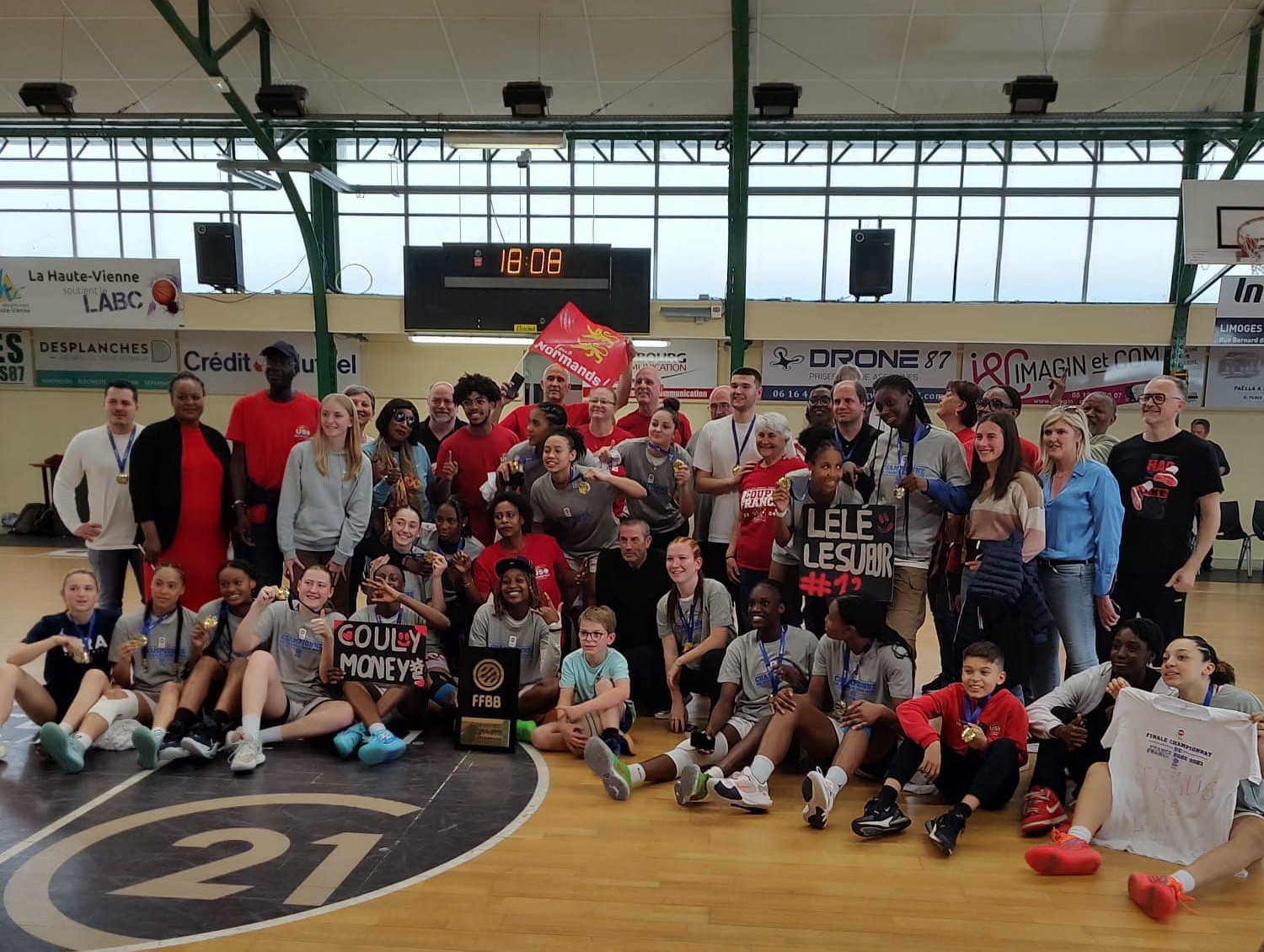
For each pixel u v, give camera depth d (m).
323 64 9.20
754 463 4.33
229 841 2.81
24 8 8.59
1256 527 10.01
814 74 9.12
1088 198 10.93
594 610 3.77
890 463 3.76
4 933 2.26
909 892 2.57
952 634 4.02
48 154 11.82
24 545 10.27
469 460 4.71
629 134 10.28
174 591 3.78
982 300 11.30
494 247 7.91
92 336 11.60
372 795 3.21
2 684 3.49
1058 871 2.67
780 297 11.55
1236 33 8.23
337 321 10.64
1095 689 3.17
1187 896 2.57
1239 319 9.89
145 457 4.29
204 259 10.12
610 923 2.36
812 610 4.01
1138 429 10.67
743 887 2.58
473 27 8.65
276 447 4.53
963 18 8.24
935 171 11.14
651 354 11.30
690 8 8.28
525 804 3.16
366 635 3.72
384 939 2.26
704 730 3.56
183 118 8.76
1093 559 3.60
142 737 3.29
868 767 3.45
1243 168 10.51
